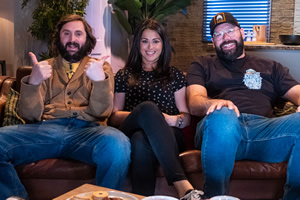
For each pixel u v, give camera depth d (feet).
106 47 16.83
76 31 7.63
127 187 7.03
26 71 8.60
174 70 8.16
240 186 7.02
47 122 7.22
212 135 6.49
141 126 6.70
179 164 6.39
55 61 7.79
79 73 7.59
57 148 6.86
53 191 6.79
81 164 6.70
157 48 8.00
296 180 6.48
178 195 6.40
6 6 16.79
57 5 14.75
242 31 8.83
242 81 8.35
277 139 6.82
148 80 8.00
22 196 6.35
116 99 7.98
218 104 6.75
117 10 16.98
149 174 6.68
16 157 6.59
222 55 8.58
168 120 7.52
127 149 6.58
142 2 17.47
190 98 7.88
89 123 7.32
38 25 14.78
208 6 19.60
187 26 19.86
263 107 8.12
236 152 7.02
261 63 8.59
